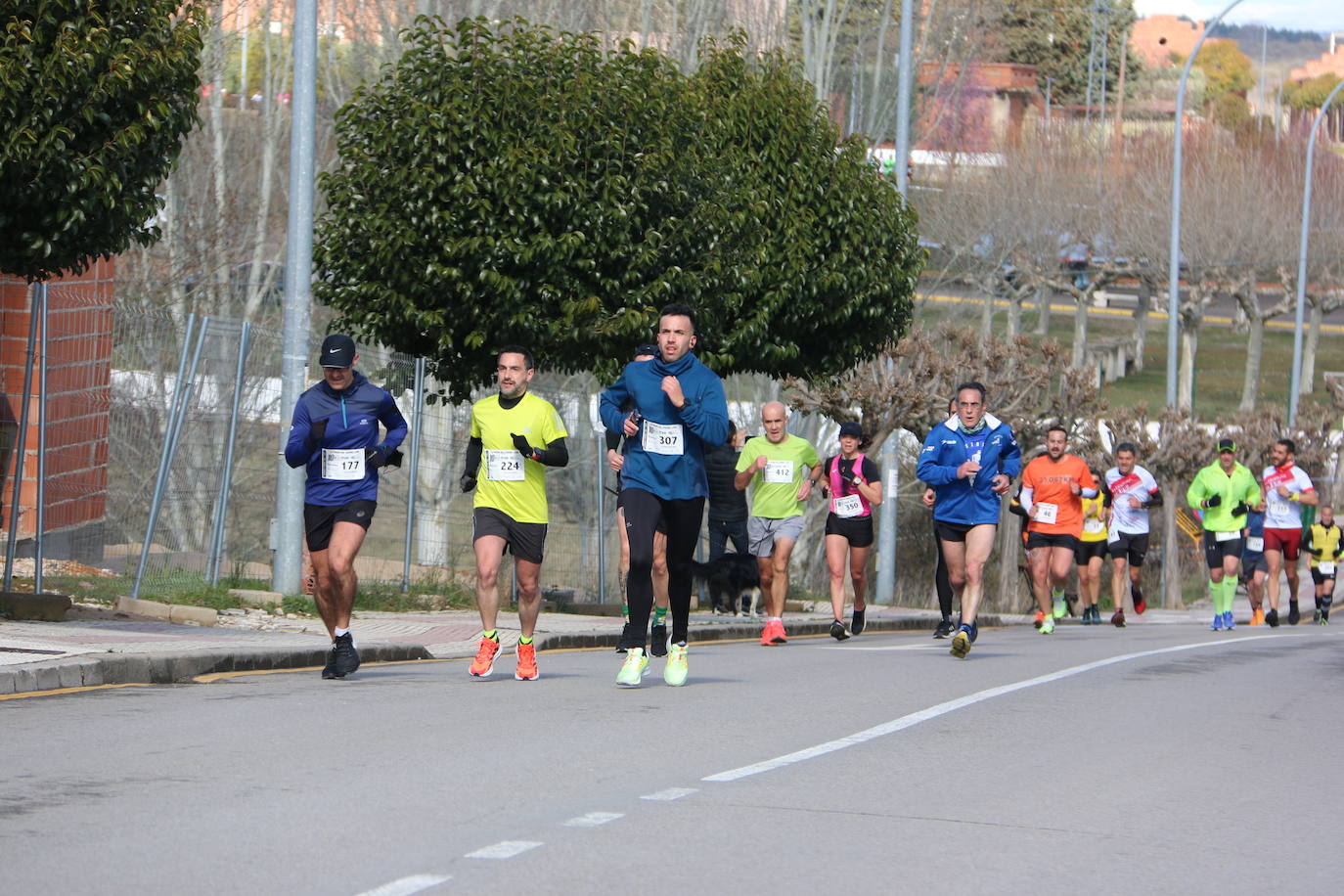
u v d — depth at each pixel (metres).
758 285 42.50
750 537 38.81
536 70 39.00
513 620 39.22
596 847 13.48
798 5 77.12
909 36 58.06
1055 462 45.09
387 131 38.78
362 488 25.14
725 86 45.25
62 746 17.91
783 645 37.44
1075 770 18.08
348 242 39.53
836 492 39.47
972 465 29.83
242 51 68.50
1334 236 148.50
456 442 49.16
